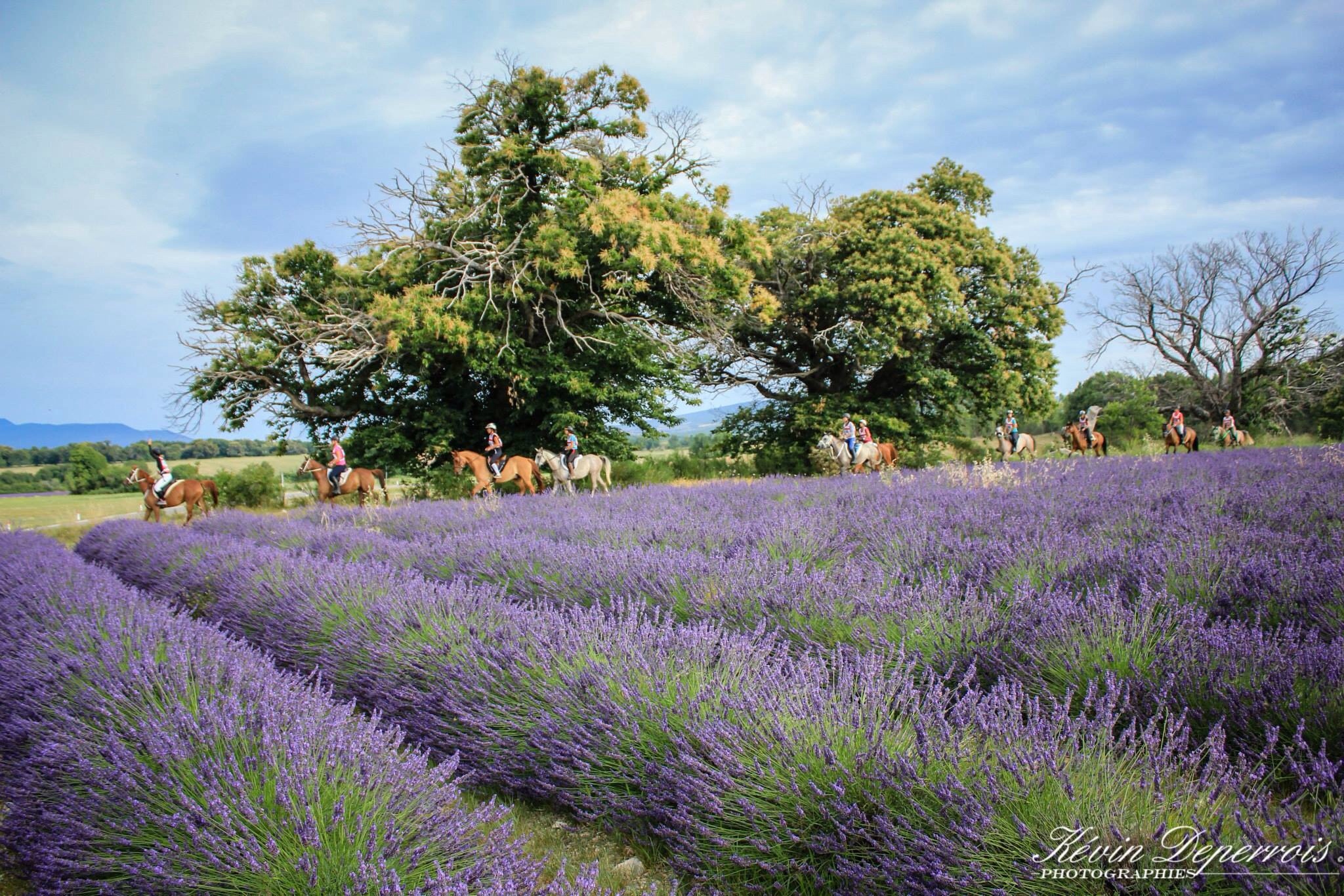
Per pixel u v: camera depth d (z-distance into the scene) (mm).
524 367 23125
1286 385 37344
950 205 30250
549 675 3713
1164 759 2443
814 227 28750
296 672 5000
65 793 2943
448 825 2564
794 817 2596
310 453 23953
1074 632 3814
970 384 29234
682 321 26234
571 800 3234
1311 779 2244
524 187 24000
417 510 13000
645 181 26156
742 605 4785
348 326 21062
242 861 2361
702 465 29078
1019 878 2100
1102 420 37938
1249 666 3316
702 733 2957
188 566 8914
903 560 5969
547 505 12523
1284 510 6992
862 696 2988
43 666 4344
